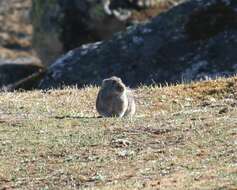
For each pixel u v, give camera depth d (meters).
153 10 139.00
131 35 110.31
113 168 49.19
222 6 110.12
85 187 45.94
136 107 69.12
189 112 62.59
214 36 107.31
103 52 108.56
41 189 46.56
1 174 49.62
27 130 58.00
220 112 61.09
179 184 42.78
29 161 51.72
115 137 55.25
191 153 50.47
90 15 135.62
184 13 111.19
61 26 136.12
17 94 75.75
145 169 48.06
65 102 71.19
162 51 107.44
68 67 106.56
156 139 54.31
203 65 103.69
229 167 45.81
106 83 62.38
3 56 182.00
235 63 102.81
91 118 61.72
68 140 55.03
